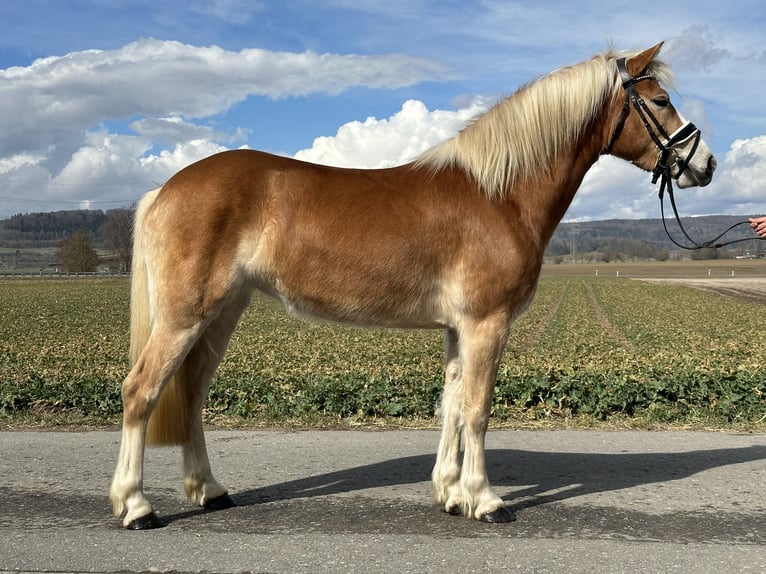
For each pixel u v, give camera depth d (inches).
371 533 173.6
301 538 169.9
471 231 184.7
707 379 384.5
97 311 1267.2
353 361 569.6
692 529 176.9
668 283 2628.0
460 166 191.0
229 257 179.8
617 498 201.8
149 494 206.1
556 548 164.2
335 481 218.2
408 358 590.6
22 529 175.6
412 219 184.2
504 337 186.1
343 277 182.9
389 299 185.5
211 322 193.9
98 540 168.4
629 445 264.4
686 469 230.7
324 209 182.9
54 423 306.3
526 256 186.7
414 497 202.8
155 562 155.5
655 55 204.1
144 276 187.6
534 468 233.3
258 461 240.4
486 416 185.9
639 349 697.6
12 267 4308.6
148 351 179.5
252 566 153.3
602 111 203.2
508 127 191.2
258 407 341.4
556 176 195.6
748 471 228.2
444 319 189.9
